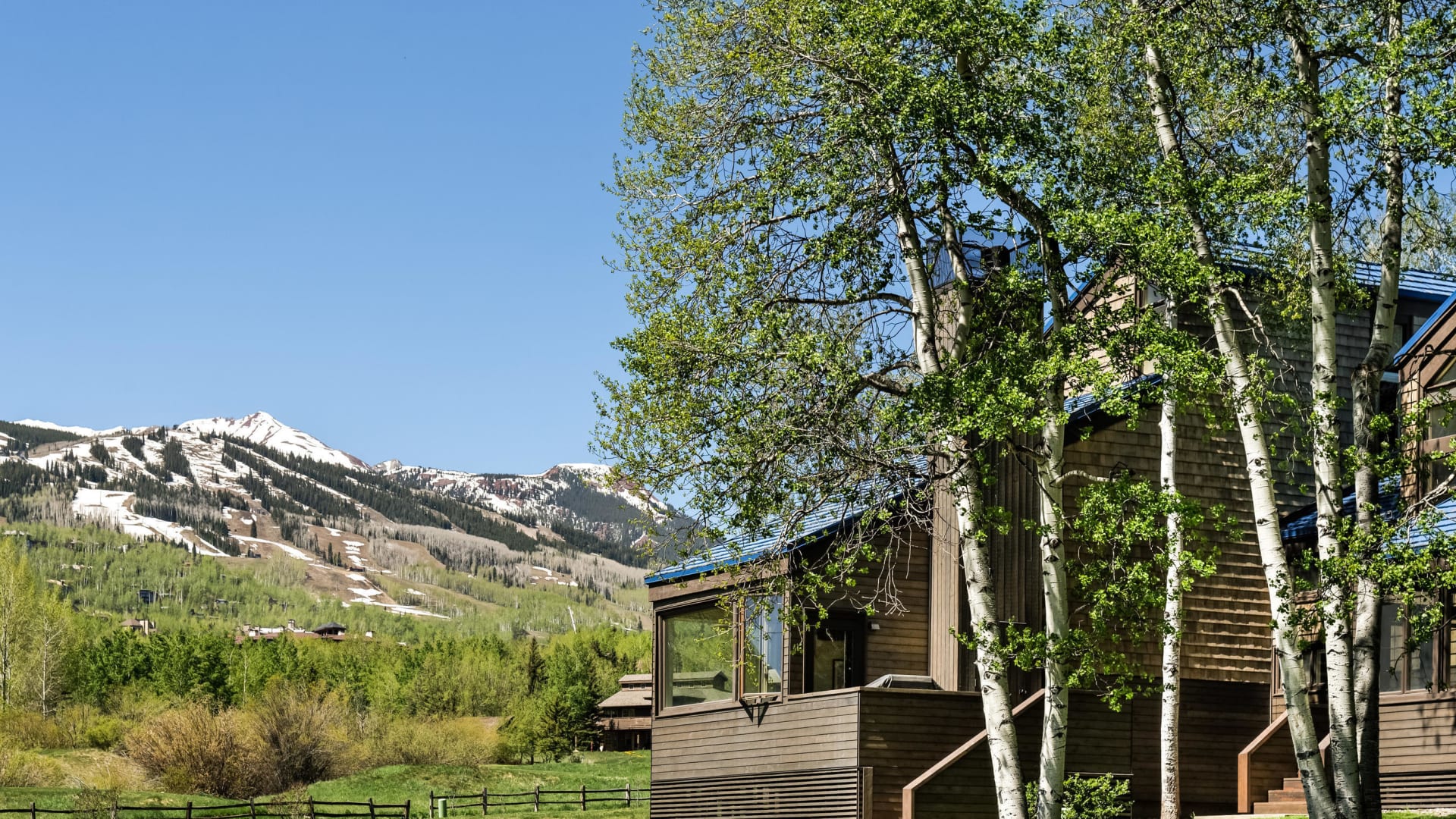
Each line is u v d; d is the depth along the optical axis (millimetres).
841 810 22516
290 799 50562
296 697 63281
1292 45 18000
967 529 18781
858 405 18906
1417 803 21031
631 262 19641
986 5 17891
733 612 23781
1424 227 18984
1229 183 17250
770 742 24188
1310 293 19406
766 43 19172
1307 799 16656
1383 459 16469
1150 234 16969
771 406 18500
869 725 22516
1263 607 25625
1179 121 19641
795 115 18969
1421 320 27625
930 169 18281
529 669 122125
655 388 18641
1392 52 16125
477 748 73188
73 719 86250
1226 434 26016
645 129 20094
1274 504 17406
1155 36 18297
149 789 56656
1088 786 18500
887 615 24734
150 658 122000
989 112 18109
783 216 18969
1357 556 15750
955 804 22250
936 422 17438
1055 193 17891
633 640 180625
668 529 19125
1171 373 16844
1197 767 24484
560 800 55469
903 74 17500
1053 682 18688
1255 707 25172
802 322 19797
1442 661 21031
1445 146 16000
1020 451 21344
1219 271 17578
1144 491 17453
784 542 19672
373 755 67875
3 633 103500
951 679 23875
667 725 26703
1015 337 17703
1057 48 18547
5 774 56969
